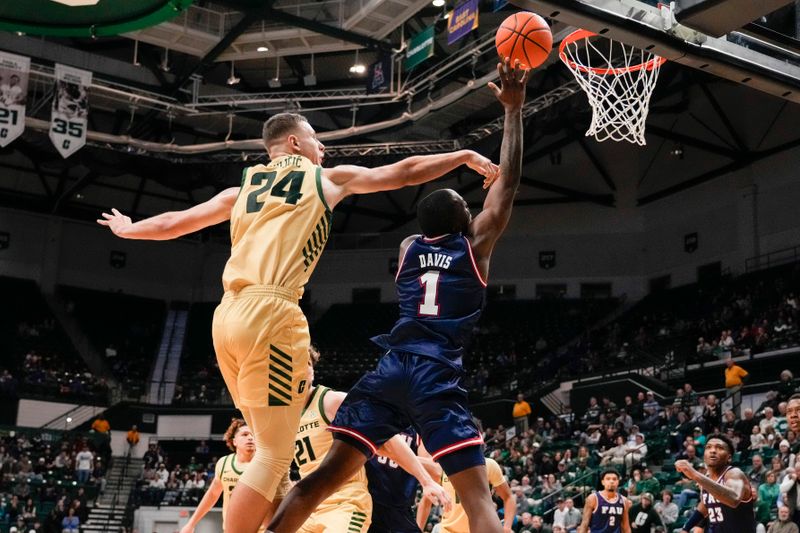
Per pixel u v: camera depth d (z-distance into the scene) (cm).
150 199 3688
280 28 2305
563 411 2586
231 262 360
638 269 3281
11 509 2278
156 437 3152
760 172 2908
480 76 2486
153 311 3694
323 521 523
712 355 2477
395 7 2095
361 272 3688
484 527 314
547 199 3412
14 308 3350
